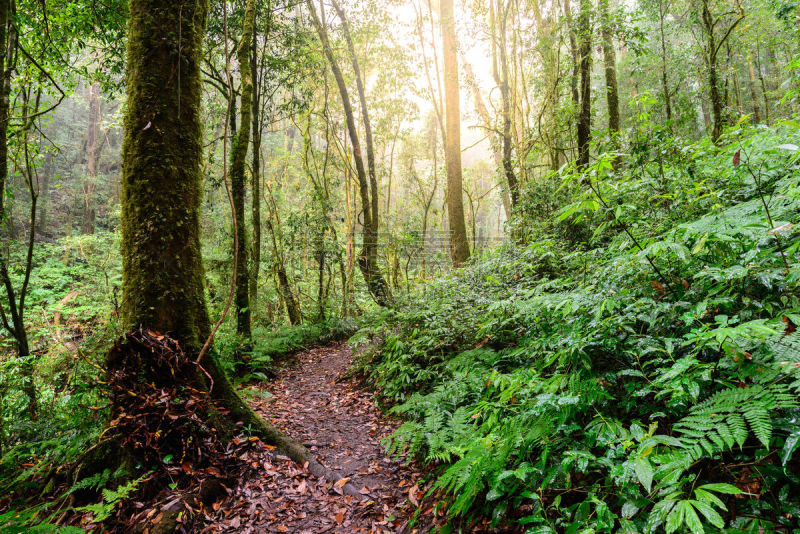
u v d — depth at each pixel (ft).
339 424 14.88
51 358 14.99
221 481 10.37
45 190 73.56
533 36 33.09
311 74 36.70
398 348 17.33
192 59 12.26
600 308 8.20
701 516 5.41
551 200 25.18
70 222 74.90
